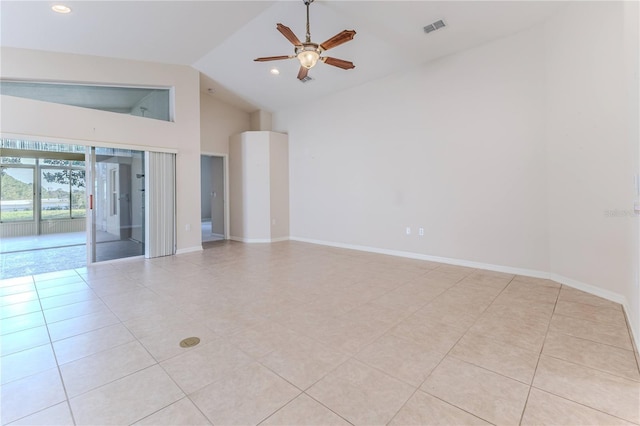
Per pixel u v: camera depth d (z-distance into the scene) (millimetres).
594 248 3137
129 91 5043
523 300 3066
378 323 2580
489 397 1633
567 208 3422
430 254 4863
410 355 2066
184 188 5578
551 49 3527
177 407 1578
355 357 2051
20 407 1583
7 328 2508
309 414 1521
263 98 6660
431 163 4762
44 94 4332
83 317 2734
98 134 4555
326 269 4410
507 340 2256
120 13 3699
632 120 2301
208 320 2666
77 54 4410
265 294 3340
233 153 7141
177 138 5438
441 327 2488
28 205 7668
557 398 1616
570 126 3320
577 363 1942
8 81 4090
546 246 3736
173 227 5449
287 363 1985
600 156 3014
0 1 3213
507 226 4043
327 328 2494
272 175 6867
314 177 6641
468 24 3738
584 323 2514
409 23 3816
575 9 3193
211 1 3664
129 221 5094
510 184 3986
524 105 3822
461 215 4473
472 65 4262
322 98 6391
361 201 5789
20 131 3918
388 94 5285
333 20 3975
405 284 3662
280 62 5242
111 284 3721
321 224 6562
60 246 6289
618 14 2791
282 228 7121
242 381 1795
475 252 4363
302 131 6848
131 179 5078
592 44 3027
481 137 4211
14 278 3975
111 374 1876
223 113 7059
